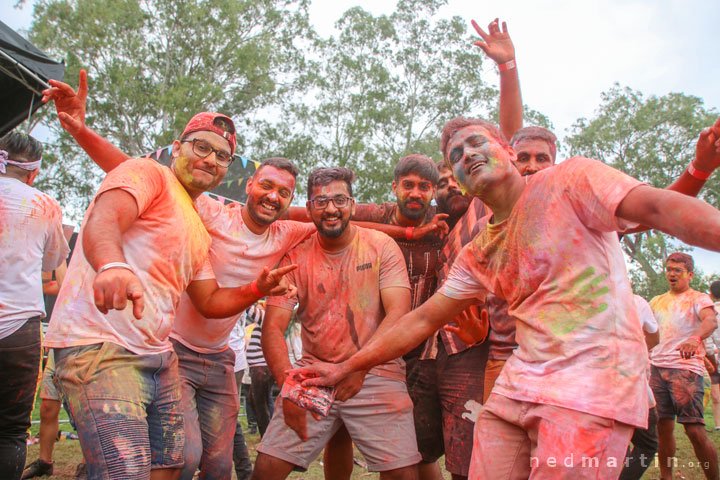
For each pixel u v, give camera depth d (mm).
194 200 2977
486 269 2434
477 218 3461
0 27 5324
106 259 2045
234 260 3283
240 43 29344
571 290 2027
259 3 29172
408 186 3650
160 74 28203
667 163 36125
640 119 35844
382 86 30281
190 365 3182
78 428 2312
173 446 2648
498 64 3762
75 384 2328
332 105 30016
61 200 27828
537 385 2047
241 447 4508
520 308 2207
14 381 3344
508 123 3768
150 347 2535
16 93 5527
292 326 8109
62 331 2408
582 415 1912
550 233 2074
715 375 7773
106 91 26344
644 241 32531
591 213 1981
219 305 2873
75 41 26500
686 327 5348
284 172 3273
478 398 3305
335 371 2830
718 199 31625
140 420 2373
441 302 2617
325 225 3270
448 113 31375
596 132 37125
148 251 2521
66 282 2490
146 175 2531
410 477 3186
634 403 1936
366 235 3479
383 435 3201
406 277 3422
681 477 4906
